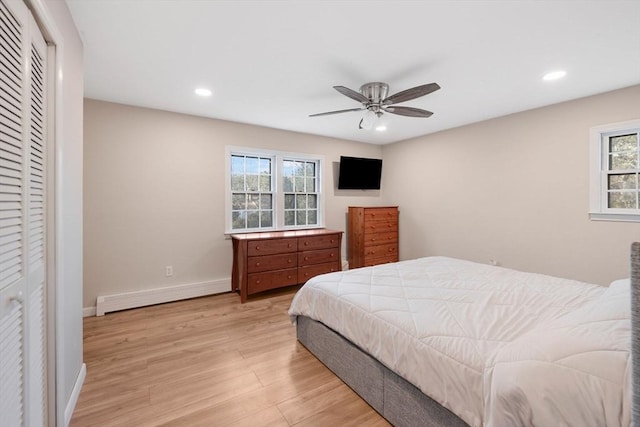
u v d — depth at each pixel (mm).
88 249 3049
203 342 2473
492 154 3715
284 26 1802
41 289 1260
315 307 2197
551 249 3209
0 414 896
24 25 1041
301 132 4461
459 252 4125
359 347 1772
